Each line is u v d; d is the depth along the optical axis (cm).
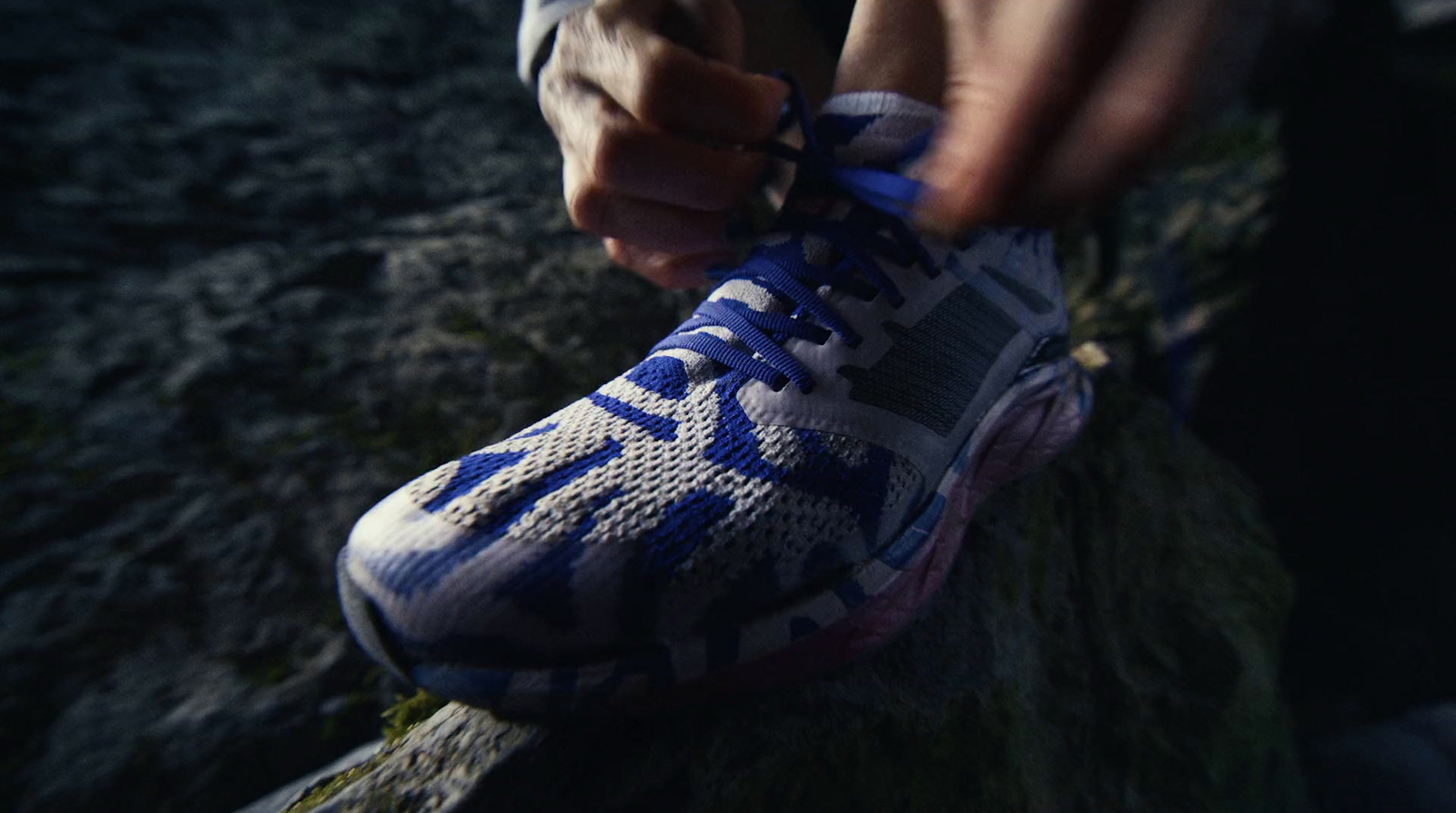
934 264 71
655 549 54
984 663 76
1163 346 184
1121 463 121
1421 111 157
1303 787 127
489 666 51
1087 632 103
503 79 294
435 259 182
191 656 102
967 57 33
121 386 135
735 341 67
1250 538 132
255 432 132
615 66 68
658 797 58
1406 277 168
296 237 183
